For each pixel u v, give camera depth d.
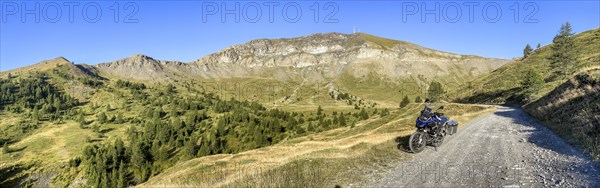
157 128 160.50
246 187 10.60
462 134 20.34
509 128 24.08
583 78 31.31
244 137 138.38
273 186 10.23
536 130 22.09
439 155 13.70
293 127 149.38
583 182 8.92
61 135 182.50
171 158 127.56
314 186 9.92
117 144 138.75
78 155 150.12
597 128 16.36
